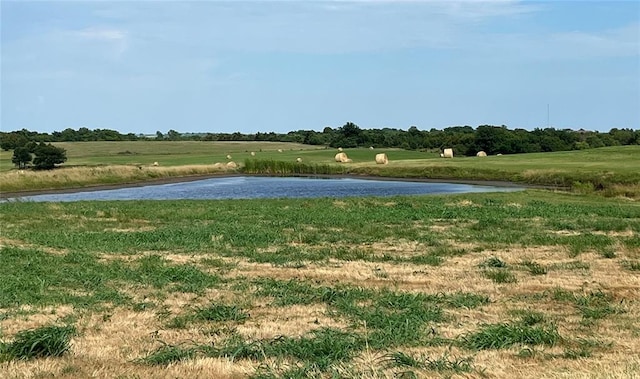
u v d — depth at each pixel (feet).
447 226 82.53
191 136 650.84
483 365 25.71
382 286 45.01
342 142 497.46
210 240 68.49
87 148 433.89
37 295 41.37
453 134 465.88
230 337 31.19
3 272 49.57
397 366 25.61
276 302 39.83
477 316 35.73
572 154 301.22
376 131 574.15
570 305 38.65
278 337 30.09
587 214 96.22
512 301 39.83
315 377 24.31
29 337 28.66
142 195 186.29
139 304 38.88
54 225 85.05
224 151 424.46
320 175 271.28
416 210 102.06
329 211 101.24
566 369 24.91
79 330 32.89
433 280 46.96
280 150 431.84
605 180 188.55
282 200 124.47
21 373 25.16
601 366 25.13
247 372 25.14
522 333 29.76
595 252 60.34
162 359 27.07
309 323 34.37
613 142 444.55
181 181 247.50
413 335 30.91
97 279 46.75
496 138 386.52
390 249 63.41
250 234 72.49
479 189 189.37
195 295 42.37
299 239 69.41
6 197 185.26
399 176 251.80
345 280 47.39
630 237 70.08
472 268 52.21
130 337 31.55
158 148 448.24
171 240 68.18
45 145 273.75
